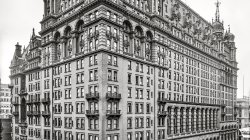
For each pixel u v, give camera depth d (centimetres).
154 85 6831
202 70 9819
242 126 14562
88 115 5516
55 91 6900
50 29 7119
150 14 7006
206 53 9962
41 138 7362
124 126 5722
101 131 5219
